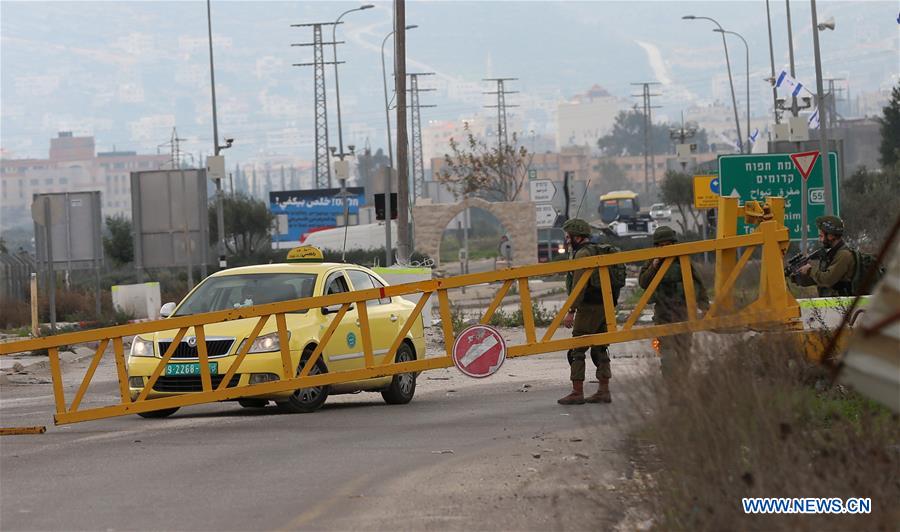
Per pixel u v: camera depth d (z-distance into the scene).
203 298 40.59
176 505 23.58
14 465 28.81
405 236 83.06
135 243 94.94
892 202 109.62
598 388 40.62
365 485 25.17
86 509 23.34
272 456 29.20
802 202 68.88
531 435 31.06
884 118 197.12
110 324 87.62
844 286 34.44
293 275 40.97
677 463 18.70
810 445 18.44
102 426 36.59
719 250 35.72
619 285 36.47
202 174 93.88
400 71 83.12
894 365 13.81
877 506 16.75
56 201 73.31
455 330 74.06
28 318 97.50
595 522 20.56
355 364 40.28
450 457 28.30
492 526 20.98
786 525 16.41
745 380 19.02
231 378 37.34
